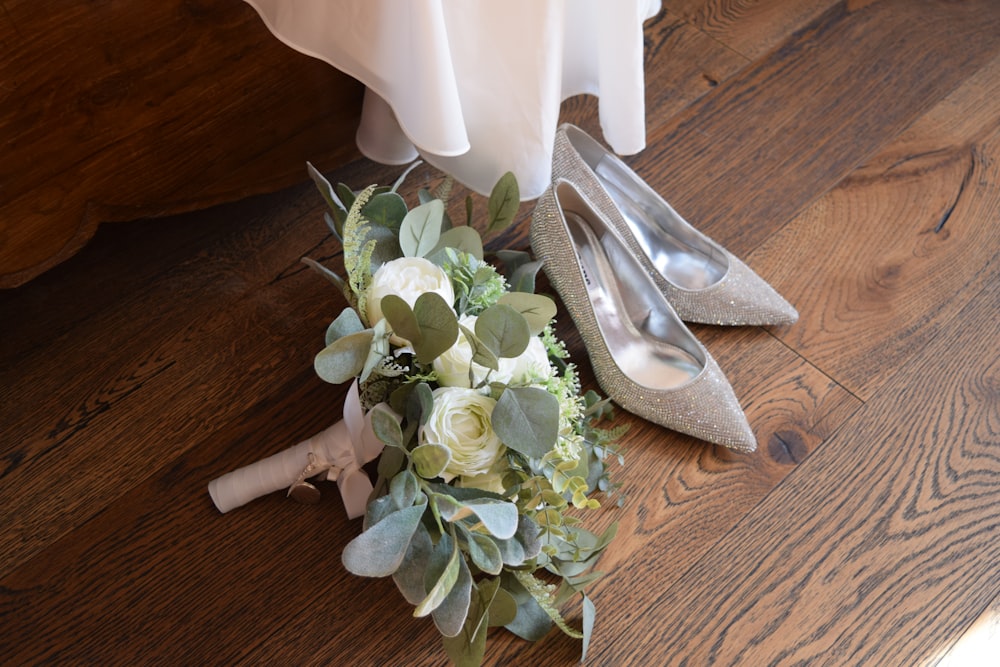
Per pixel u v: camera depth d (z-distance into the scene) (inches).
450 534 30.6
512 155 39.2
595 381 43.4
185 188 38.9
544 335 36.6
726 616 37.9
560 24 35.1
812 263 48.1
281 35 34.9
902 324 46.4
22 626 35.4
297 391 41.5
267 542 37.9
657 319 43.1
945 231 49.7
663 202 44.9
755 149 51.6
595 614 37.4
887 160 51.9
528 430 29.5
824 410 43.5
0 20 29.5
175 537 37.7
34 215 35.0
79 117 33.5
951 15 58.0
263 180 41.2
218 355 42.0
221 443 40.0
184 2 33.1
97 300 42.6
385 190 39.2
